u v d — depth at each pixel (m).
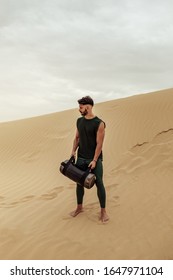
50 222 4.86
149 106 12.39
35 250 4.00
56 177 8.05
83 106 4.62
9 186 7.68
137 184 6.33
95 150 4.65
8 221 4.96
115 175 7.21
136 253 3.84
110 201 5.59
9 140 13.09
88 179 4.50
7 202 6.15
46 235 4.41
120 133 10.59
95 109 14.42
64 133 12.67
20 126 15.38
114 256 3.80
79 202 5.05
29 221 4.95
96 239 4.23
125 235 4.31
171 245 3.94
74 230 4.53
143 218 4.80
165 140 9.19
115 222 4.73
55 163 9.81
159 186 6.07
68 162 4.70
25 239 4.30
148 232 4.35
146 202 5.39
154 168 7.07
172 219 4.68
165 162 7.20
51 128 13.56
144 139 9.73
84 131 4.67
